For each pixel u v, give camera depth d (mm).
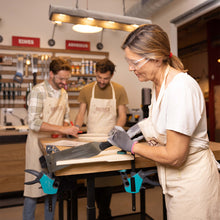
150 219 2150
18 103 4586
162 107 1134
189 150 1164
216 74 3889
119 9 5289
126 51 1146
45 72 4609
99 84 2732
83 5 5020
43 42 4770
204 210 1152
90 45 5098
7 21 4562
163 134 1182
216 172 1226
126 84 5352
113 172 1482
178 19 4316
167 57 1133
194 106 1060
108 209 2537
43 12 4777
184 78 1078
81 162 1314
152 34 1075
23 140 3410
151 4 3982
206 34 3984
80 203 3383
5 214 3037
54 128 2256
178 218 1197
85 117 4914
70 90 4688
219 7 3613
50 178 1381
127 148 1202
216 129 3920
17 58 4473
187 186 1175
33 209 2303
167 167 1249
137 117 4273
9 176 3379
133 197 1446
